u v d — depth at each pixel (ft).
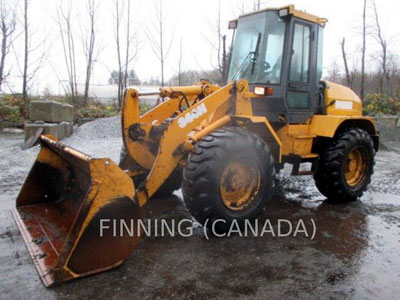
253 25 13.46
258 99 13.26
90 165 7.86
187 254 9.32
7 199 13.60
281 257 9.29
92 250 8.05
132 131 10.80
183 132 10.48
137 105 10.84
